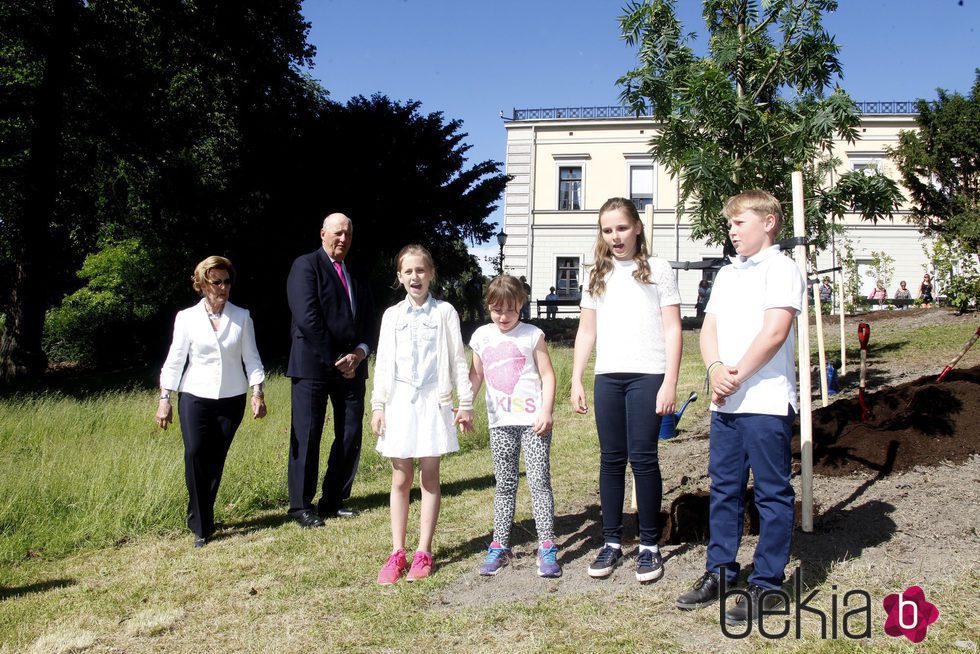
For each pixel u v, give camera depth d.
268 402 9.40
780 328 2.89
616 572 3.40
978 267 12.12
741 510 3.06
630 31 5.79
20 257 17.75
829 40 5.56
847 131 5.54
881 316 17.48
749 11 6.08
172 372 4.42
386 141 21.77
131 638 2.98
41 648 2.89
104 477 5.27
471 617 2.98
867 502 3.85
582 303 3.62
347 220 4.98
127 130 18.34
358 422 5.00
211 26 18.59
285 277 21.02
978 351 9.88
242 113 21.14
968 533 3.36
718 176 5.34
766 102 5.94
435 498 3.68
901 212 21.78
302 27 20.97
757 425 2.91
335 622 3.02
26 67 18.53
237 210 20.81
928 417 4.50
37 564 4.08
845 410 4.98
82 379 17.25
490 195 23.34
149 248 22.61
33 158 17.41
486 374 3.70
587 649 2.62
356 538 4.28
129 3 17.64
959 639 2.48
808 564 3.23
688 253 29.80
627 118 31.05
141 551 4.25
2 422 7.96
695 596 2.95
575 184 31.91
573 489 5.21
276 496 5.49
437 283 23.88
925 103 20.64
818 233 6.66
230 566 3.85
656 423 3.32
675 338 3.32
